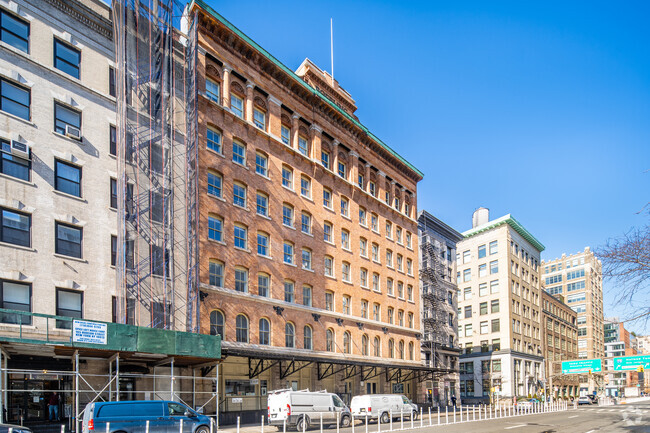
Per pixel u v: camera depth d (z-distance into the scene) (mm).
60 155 24125
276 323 33719
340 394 37906
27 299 21891
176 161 29688
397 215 51156
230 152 32938
